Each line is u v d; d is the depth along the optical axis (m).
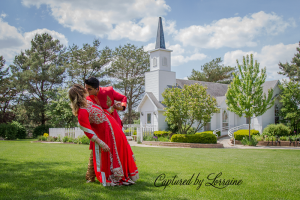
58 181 4.56
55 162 7.06
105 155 4.29
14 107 40.94
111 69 41.53
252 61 20.27
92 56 39.31
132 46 44.44
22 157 8.23
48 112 27.22
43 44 39.94
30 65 37.81
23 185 4.21
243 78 20.53
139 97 45.94
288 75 39.28
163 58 30.48
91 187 4.13
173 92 20.06
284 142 20.77
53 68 36.84
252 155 11.50
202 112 19.12
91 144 4.56
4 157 8.09
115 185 4.29
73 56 39.88
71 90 4.29
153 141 20.77
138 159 8.55
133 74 44.34
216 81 52.25
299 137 21.62
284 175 5.83
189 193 3.98
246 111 20.14
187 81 33.56
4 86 38.97
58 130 23.56
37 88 37.78
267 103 20.20
